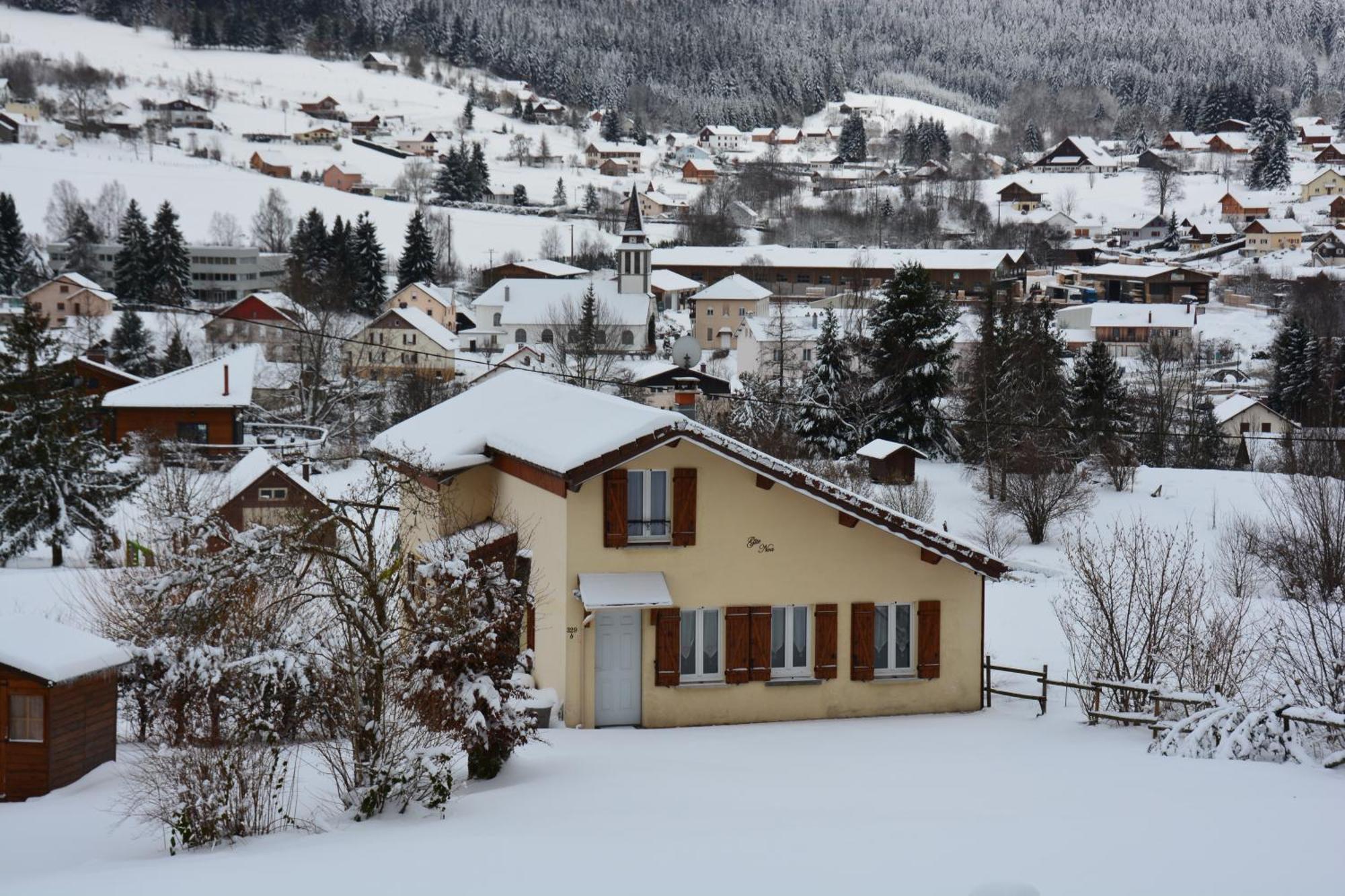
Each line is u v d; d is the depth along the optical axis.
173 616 19.66
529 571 25.73
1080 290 169.50
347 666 18.50
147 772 18.03
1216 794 16.94
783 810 16.47
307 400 89.88
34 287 146.25
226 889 12.73
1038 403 68.62
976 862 12.89
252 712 17.97
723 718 24.58
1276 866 12.66
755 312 138.88
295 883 12.88
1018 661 30.91
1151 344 116.69
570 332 114.88
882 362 72.19
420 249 158.88
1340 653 22.45
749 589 24.69
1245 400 89.94
